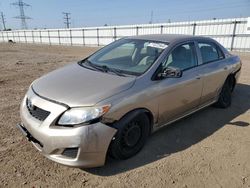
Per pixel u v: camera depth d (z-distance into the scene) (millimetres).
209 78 4520
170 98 3682
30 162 3123
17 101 5469
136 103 3127
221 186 2855
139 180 2885
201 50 4566
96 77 3355
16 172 2924
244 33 21703
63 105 2773
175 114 3979
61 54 20219
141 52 3912
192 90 4121
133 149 3316
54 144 2719
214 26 23844
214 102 5055
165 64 3688
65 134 2680
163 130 4164
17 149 3406
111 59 4051
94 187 2736
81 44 41125
